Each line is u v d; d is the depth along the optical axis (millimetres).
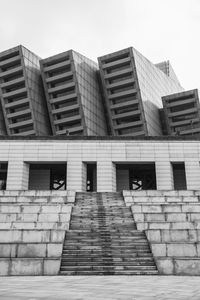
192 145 36938
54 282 9992
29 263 12484
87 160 36719
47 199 23453
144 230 15539
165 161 36625
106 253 13758
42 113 92312
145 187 42312
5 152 36781
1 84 93438
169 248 13445
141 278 11234
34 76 92938
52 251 13148
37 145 37031
